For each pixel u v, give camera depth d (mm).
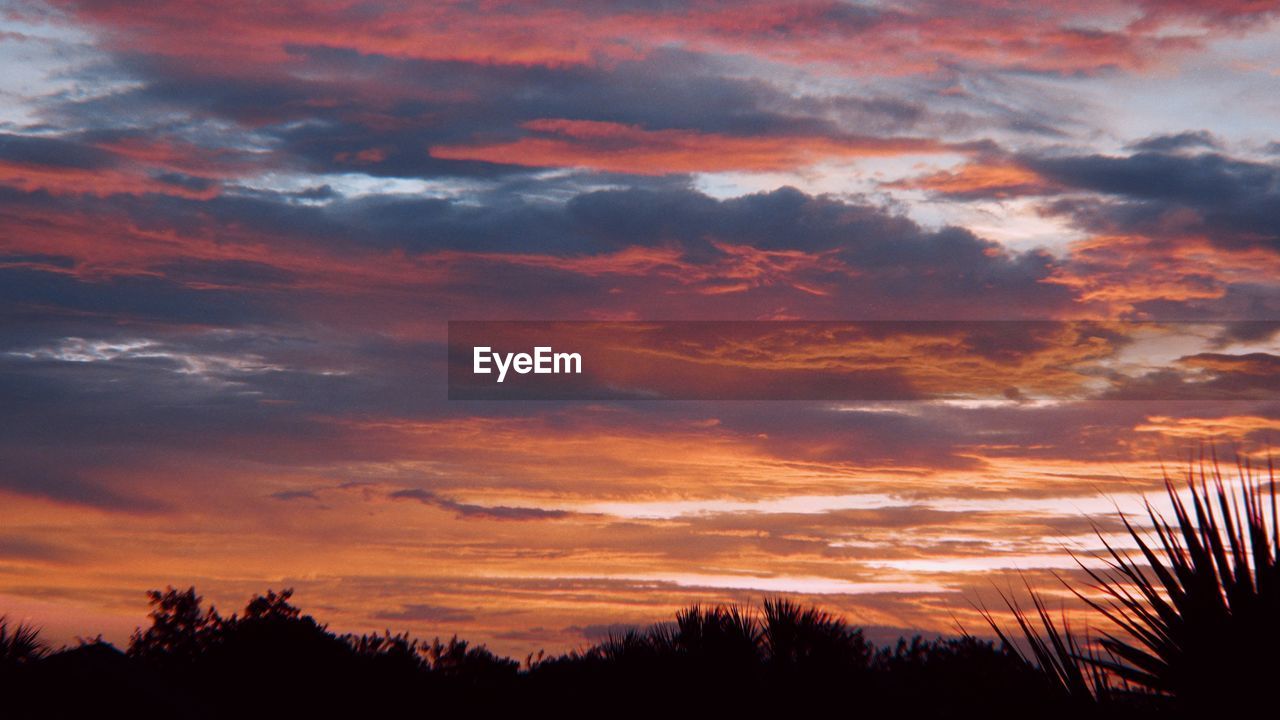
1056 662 4352
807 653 10492
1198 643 4293
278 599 21391
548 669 14805
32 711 15320
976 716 4578
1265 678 4227
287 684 20203
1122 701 4316
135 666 17719
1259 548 4387
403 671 20188
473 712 17625
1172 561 4500
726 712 11031
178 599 21344
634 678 12125
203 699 19406
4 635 15750
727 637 11602
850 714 9508
